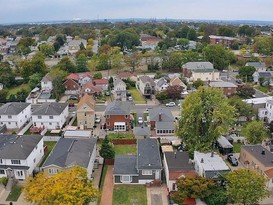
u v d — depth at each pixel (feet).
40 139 199.82
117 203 155.53
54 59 572.10
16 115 249.55
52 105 262.06
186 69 416.26
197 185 149.89
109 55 493.36
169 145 211.61
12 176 176.04
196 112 194.08
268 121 264.31
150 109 271.49
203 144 192.34
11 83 401.08
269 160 174.81
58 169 166.61
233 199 148.56
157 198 160.04
